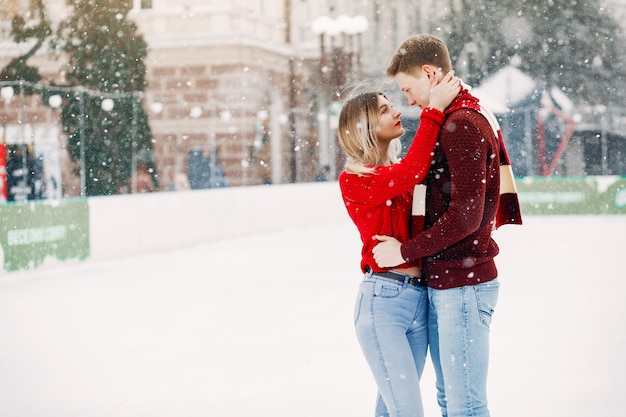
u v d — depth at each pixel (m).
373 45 27.70
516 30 27.80
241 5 23.58
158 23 23.52
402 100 18.75
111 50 19.72
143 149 19.36
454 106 2.68
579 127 23.61
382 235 2.78
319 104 24.98
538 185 21.17
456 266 2.64
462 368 2.66
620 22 27.39
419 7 28.11
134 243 13.20
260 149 23.16
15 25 19.09
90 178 17.89
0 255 10.48
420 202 2.75
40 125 15.21
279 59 25.05
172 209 14.19
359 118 2.89
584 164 23.75
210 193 15.33
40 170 14.72
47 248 11.35
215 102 22.92
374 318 2.76
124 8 20.14
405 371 2.73
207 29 23.31
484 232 2.67
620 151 23.80
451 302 2.65
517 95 22.28
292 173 23.64
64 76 19.25
